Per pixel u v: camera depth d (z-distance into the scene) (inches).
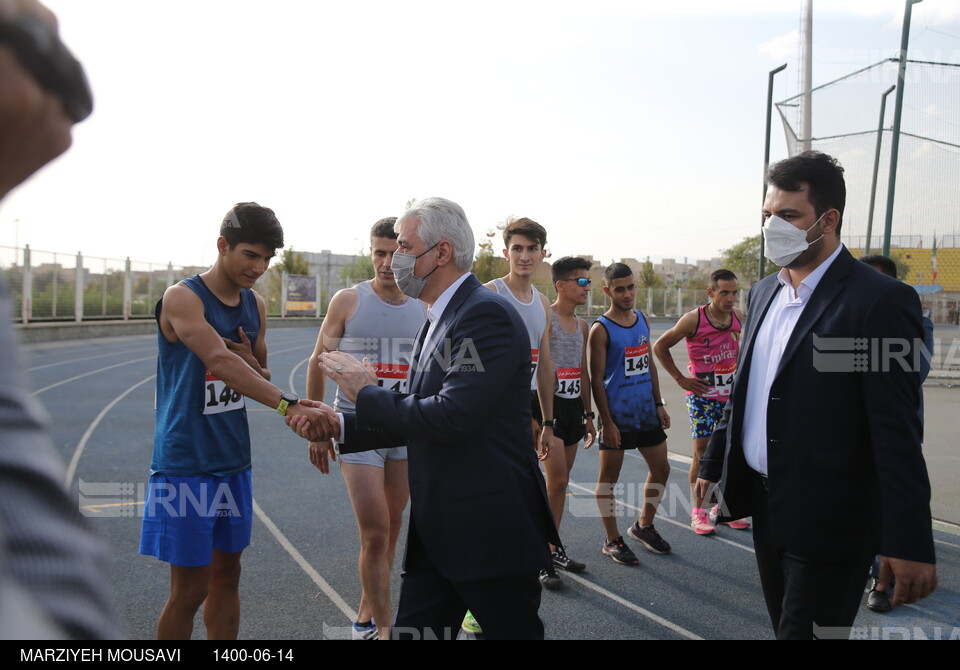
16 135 20.4
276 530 193.9
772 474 89.6
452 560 81.5
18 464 17.1
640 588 160.9
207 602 114.2
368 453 129.2
